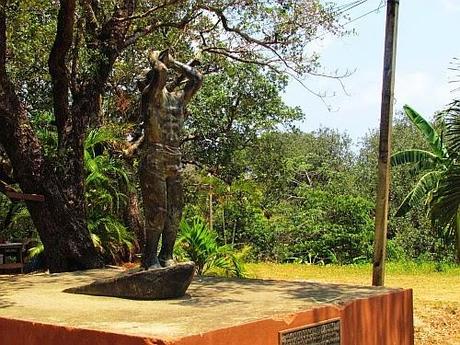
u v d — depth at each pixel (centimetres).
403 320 792
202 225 1382
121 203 1455
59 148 1191
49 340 561
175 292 700
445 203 1143
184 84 741
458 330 1118
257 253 2523
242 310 626
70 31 1142
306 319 629
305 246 2580
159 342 494
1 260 1300
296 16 1405
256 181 2441
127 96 1709
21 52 1362
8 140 1143
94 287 732
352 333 693
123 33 1259
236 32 1434
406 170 2738
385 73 1002
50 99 1605
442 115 1198
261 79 2192
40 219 1154
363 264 2347
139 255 1472
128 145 1456
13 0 1173
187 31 1535
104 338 523
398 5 1002
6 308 646
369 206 2650
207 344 518
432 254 2516
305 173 3547
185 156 2253
